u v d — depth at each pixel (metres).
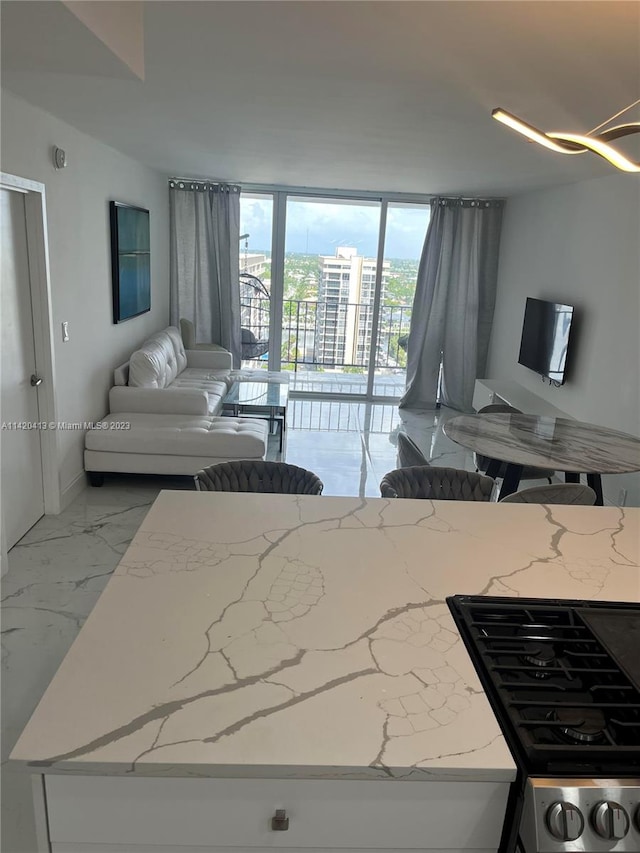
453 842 0.99
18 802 1.79
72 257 3.76
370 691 1.06
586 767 0.94
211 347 6.59
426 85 2.51
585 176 4.57
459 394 7.06
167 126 3.61
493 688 1.09
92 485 4.20
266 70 2.43
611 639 1.24
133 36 1.84
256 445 4.13
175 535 1.59
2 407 3.14
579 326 4.79
